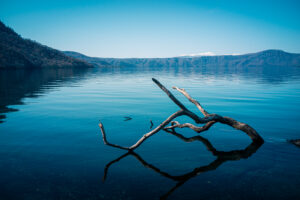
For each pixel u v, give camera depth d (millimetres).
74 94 12977
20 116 6973
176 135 5113
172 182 2801
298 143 4277
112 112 7715
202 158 3631
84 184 2750
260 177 2930
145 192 2555
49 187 2664
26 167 3256
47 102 9945
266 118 6738
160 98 11484
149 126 5863
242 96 11977
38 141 4535
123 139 4758
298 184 2740
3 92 13484
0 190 2590
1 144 4324
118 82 23859
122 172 3102
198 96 12141
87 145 4316
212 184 2750
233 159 3580
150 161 3518
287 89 15422
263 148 4102
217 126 5891
